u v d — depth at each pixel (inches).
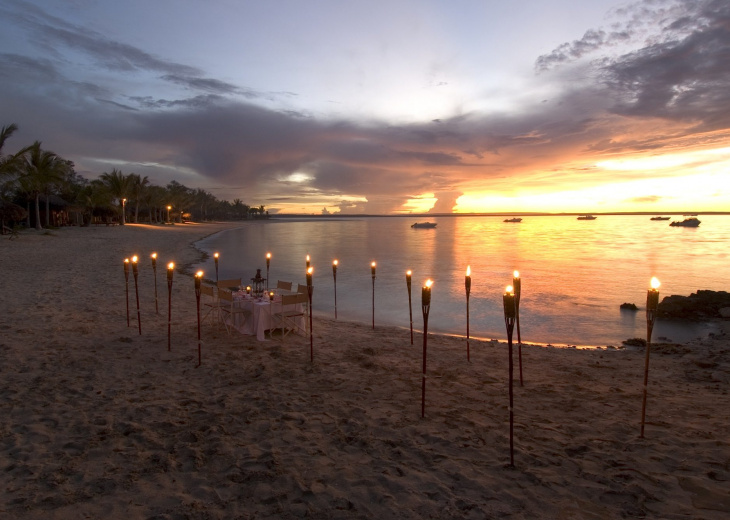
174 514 129.0
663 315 529.3
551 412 213.5
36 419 195.9
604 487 144.1
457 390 243.4
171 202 3843.5
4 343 310.7
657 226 5059.1
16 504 133.0
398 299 626.2
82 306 451.8
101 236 1747.0
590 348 386.3
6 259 860.6
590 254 1448.1
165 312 438.0
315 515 129.5
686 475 151.4
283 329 346.9
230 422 195.3
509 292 155.5
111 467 155.6
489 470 155.4
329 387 244.1
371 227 5246.1
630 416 208.4
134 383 244.4
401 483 145.9
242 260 1203.2
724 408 219.6
